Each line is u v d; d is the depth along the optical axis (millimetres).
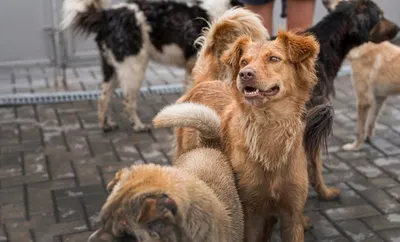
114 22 5387
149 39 5477
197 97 3449
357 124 4922
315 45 2568
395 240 3572
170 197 2029
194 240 2227
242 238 2775
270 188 2756
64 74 6930
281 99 2592
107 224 2080
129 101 5516
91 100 6480
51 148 5145
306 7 4848
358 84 4875
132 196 2020
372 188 4273
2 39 7352
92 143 5273
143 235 1985
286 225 2908
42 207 4062
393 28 4520
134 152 5062
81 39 7566
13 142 5285
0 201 4152
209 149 2959
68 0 5492
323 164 4707
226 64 2799
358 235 3648
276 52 2559
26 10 7289
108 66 5543
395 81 4781
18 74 7375
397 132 5391
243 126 2740
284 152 2684
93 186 4391
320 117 3133
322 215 3900
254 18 3674
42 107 6266
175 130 3635
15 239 3643
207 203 2311
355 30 4020
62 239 3652
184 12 5438
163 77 7363
